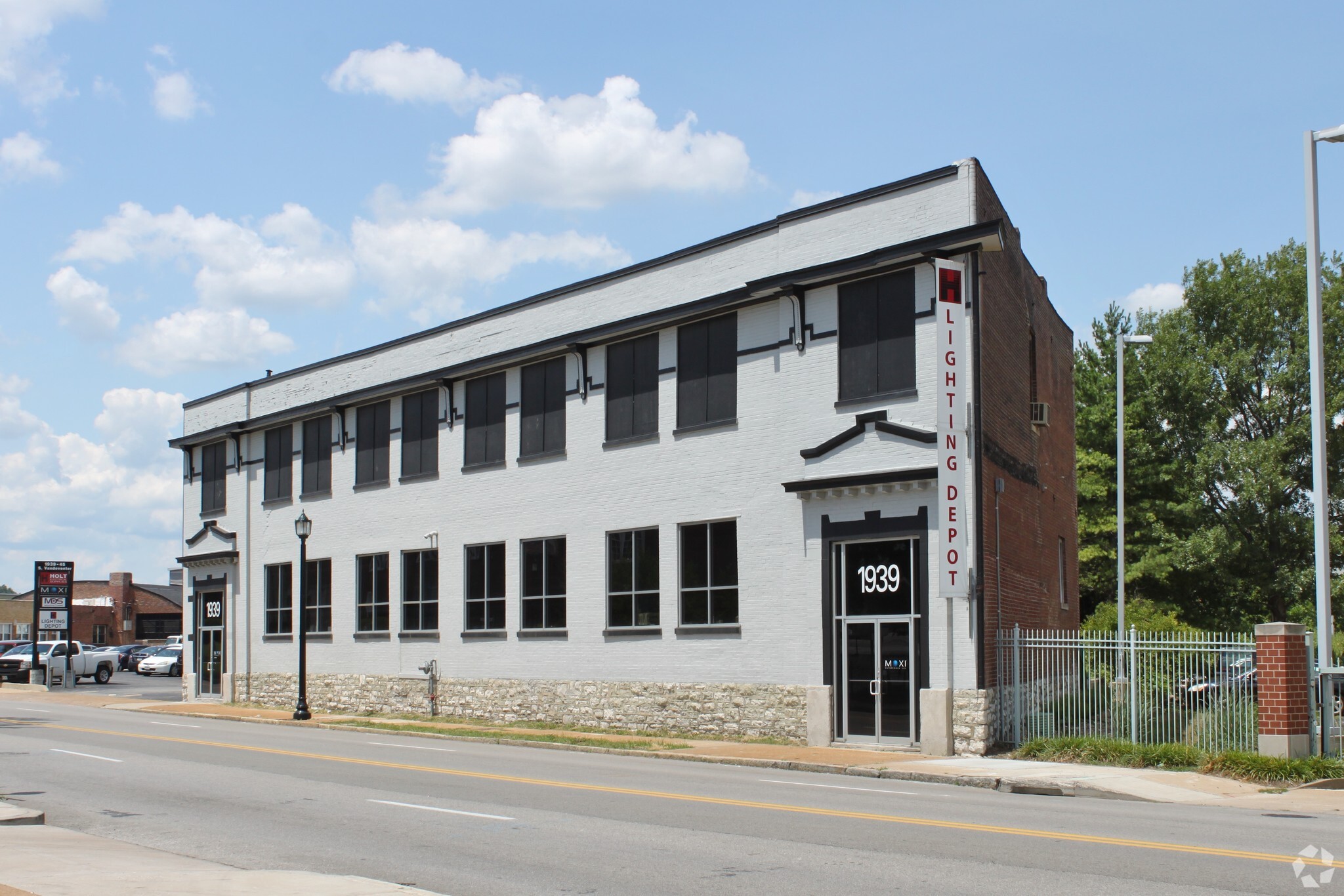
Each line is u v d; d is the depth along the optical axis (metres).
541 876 9.49
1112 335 47.31
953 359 20.77
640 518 26.06
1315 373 17.75
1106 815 13.23
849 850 10.52
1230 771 16.84
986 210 22.23
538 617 28.28
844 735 21.98
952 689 20.50
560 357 28.50
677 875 9.44
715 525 24.64
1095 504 45.28
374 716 32.03
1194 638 21.58
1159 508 45.38
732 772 18.42
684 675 24.77
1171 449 45.75
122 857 10.32
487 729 26.50
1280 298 45.22
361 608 33.69
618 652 26.16
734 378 24.62
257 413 38.69
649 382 26.38
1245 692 19.12
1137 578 44.25
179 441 41.31
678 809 13.41
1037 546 26.28
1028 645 21.33
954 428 20.66
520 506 28.98
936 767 18.16
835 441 22.27
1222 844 10.87
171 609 96.31
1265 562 43.25
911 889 8.77
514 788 15.52
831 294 22.92
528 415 29.23
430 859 10.33
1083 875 9.27
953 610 20.70
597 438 27.30
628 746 21.94
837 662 22.22
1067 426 32.19
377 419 33.88
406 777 16.89
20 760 19.28
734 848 10.67
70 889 8.58
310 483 36.03
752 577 23.70
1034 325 27.73
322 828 12.13
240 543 38.44
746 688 23.58
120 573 94.31
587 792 15.01
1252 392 45.59
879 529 21.67
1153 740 19.88
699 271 25.67
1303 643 17.62
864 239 22.77
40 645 54.72
